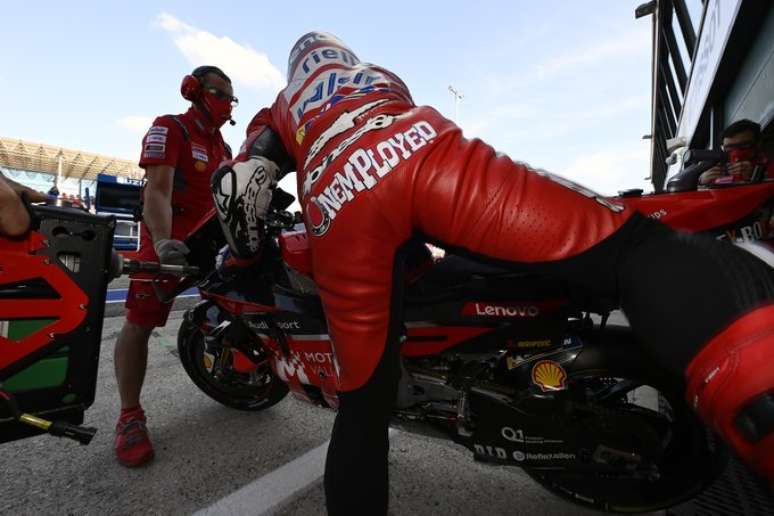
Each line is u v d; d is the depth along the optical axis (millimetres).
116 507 1474
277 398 2189
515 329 1310
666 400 1338
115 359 1865
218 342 1928
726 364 549
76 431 1017
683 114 8211
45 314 1034
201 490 1577
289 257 1525
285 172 1470
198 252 1871
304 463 1769
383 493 962
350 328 921
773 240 952
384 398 973
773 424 497
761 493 1441
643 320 678
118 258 1237
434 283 1407
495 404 1312
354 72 1096
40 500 1506
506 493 1572
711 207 1242
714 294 598
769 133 3865
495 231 787
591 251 747
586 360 1306
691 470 1297
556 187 812
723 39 4602
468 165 823
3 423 986
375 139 882
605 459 1275
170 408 2330
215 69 2172
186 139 2074
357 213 870
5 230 948
